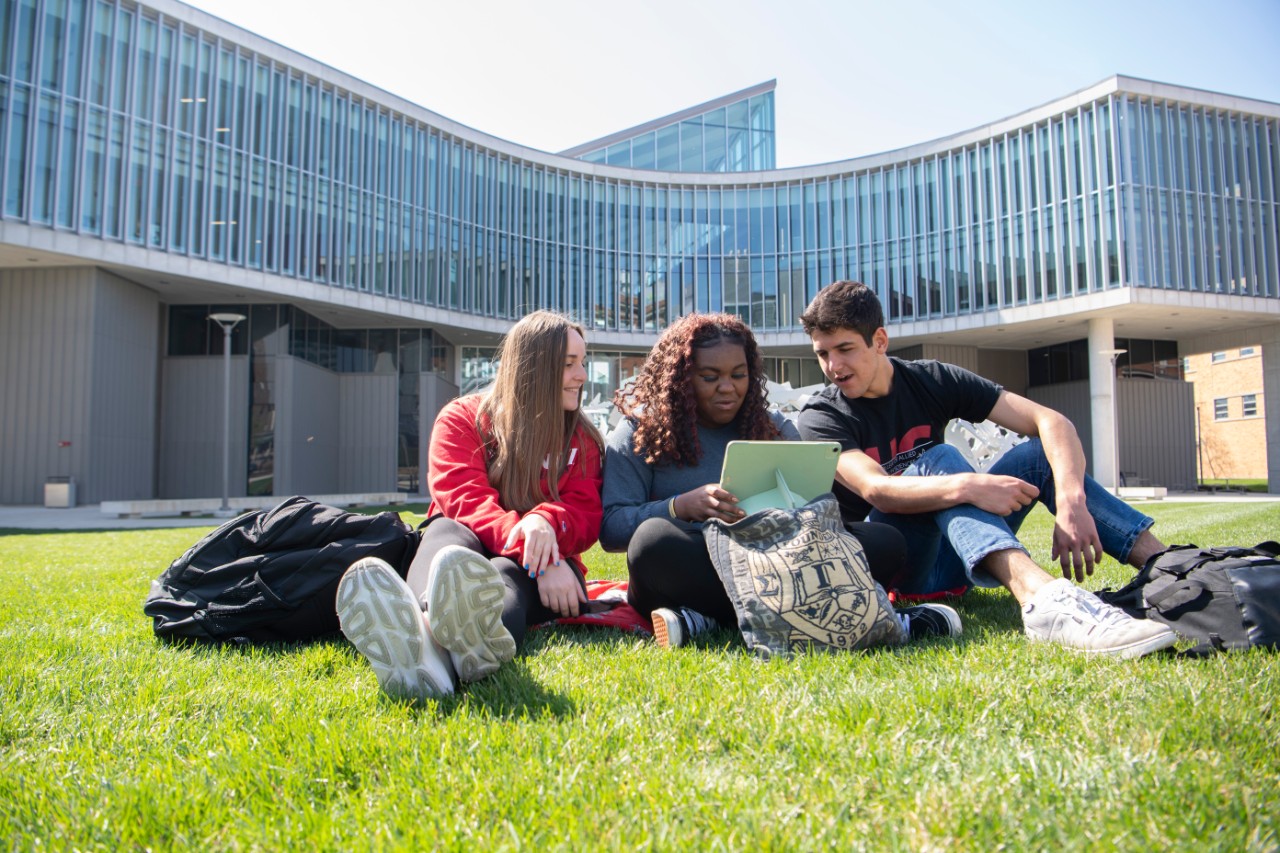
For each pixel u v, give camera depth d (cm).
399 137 2880
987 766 138
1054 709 171
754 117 3803
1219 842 110
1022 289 2953
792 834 116
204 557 288
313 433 2770
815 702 182
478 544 265
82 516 1775
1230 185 2809
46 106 2017
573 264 3303
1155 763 137
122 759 160
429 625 204
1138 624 219
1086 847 110
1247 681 183
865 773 140
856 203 3325
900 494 279
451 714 181
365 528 290
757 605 238
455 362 3328
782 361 3453
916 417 330
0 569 556
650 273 3378
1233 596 214
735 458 254
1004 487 257
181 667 239
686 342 297
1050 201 2889
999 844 112
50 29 2031
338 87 2675
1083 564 269
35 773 152
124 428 2297
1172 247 2736
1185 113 2791
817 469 258
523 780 139
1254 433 4444
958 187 3130
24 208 1972
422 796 135
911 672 207
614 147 3731
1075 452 285
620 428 315
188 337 2603
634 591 288
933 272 3162
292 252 2548
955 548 266
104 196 2114
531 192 3250
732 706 181
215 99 2372
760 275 3397
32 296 2153
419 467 2989
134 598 389
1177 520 995
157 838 124
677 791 133
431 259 2950
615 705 186
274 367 2589
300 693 204
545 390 286
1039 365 3488
